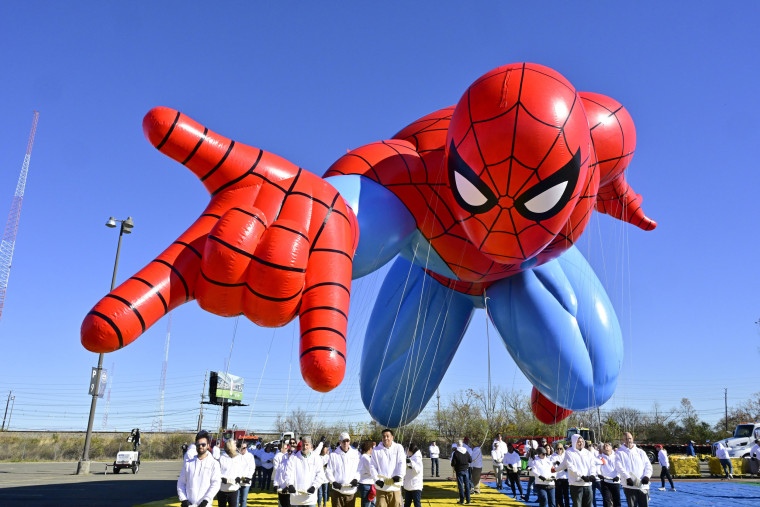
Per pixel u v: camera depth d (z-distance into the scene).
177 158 7.64
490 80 7.90
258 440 21.53
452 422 42.03
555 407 14.27
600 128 10.16
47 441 41.09
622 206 12.73
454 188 8.58
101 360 23.70
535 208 8.14
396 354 13.04
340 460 8.99
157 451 43.97
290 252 7.10
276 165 8.10
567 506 11.45
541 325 11.66
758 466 21.47
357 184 9.56
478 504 12.66
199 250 7.29
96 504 12.53
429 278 12.93
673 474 22.23
